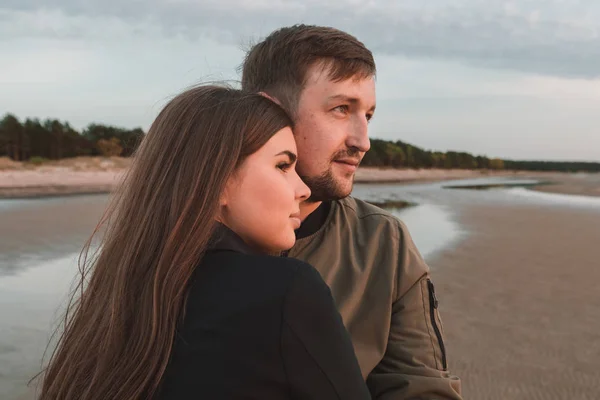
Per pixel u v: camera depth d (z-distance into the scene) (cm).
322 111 124
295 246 131
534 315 620
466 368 475
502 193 3466
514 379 455
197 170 91
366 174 6034
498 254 1013
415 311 130
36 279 802
